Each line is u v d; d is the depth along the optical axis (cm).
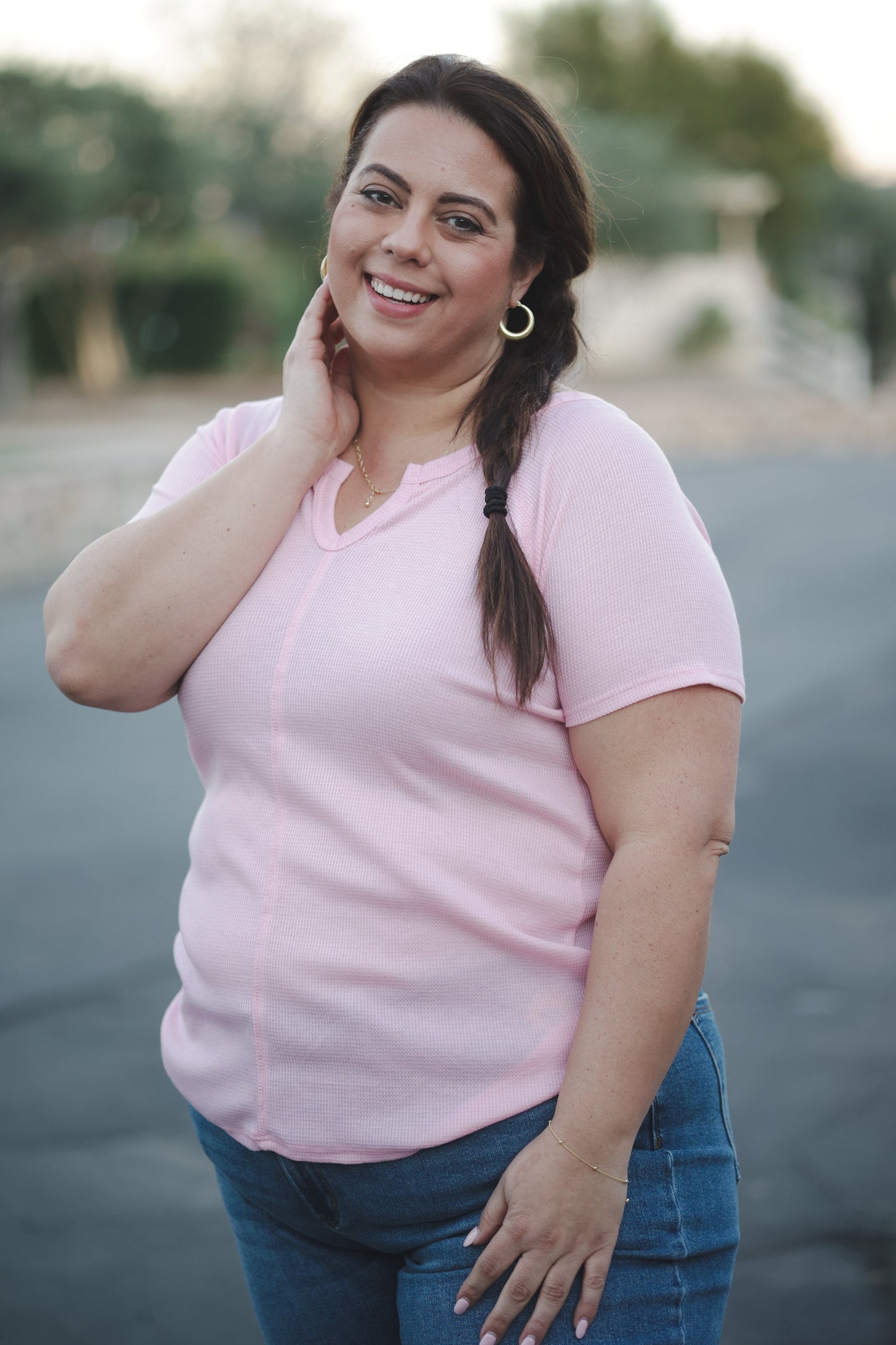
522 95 141
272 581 143
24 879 463
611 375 3066
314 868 135
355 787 135
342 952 135
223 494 144
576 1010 137
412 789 134
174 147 2652
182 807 548
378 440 150
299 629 138
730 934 406
